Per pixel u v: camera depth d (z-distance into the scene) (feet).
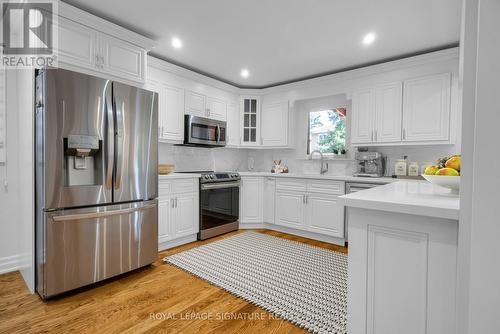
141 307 5.98
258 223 13.24
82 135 6.48
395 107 10.34
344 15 7.52
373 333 3.44
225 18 7.78
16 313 5.67
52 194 6.09
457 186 3.68
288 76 12.85
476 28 2.56
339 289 6.84
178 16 7.70
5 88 7.76
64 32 6.98
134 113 7.55
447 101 9.29
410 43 9.20
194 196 10.82
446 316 2.95
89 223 6.69
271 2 6.97
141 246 7.82
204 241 10.95
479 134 2.47
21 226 7.47
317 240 11.25
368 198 3.48
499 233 2.43
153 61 10.16
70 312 5.74
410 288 3.18
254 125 14.51
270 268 8.14
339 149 12.76
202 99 12.33
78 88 6.44
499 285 2.43
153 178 8.11
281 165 14.87
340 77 11.72
